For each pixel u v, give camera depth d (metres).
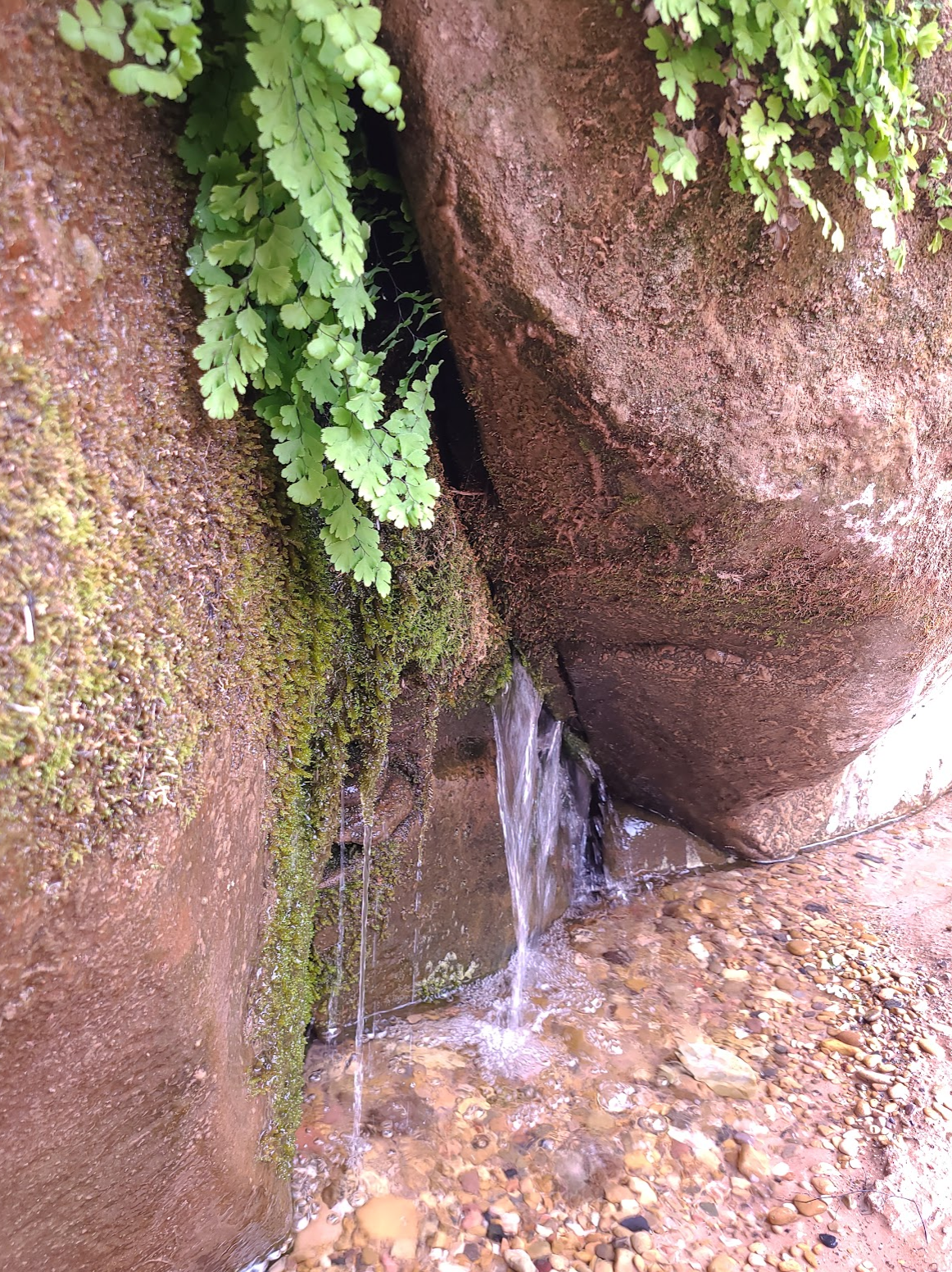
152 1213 1.36
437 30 1.18
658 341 1.46
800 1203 2.00
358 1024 2.38
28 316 0.88
